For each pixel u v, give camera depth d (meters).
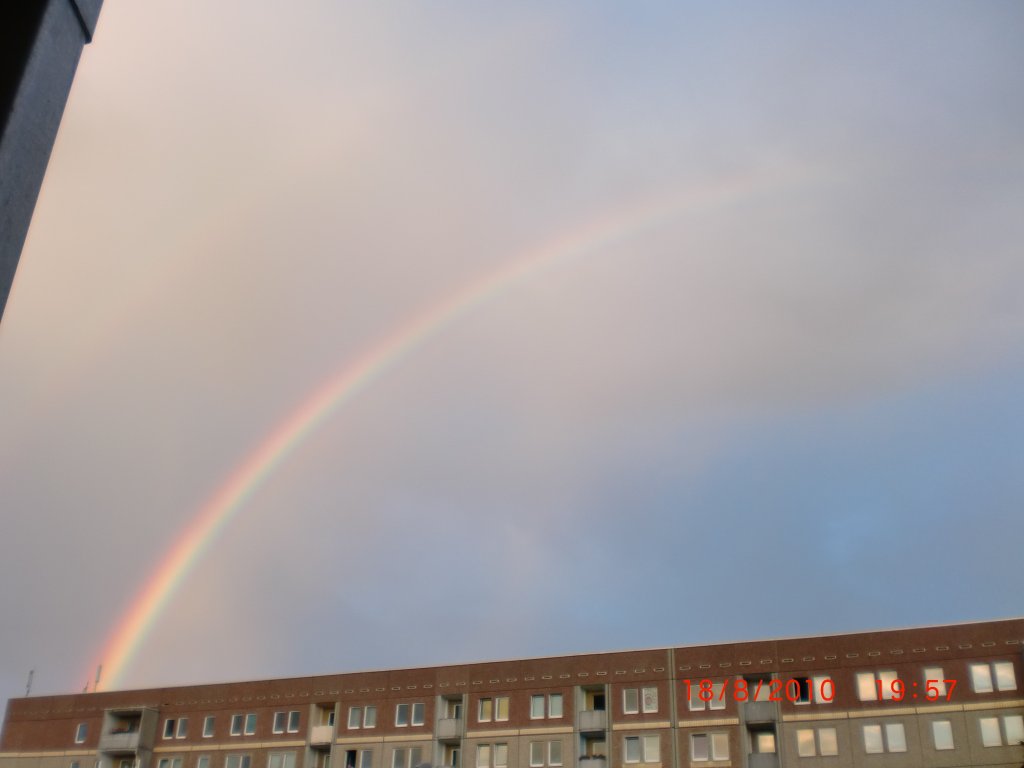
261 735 83.19
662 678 72.06
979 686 63.72
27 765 89.19
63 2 8.20
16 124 7.59
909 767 63.47
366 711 80.62
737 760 67.69
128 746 85.94
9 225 7.49
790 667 68.88
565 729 73.44
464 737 76.19
